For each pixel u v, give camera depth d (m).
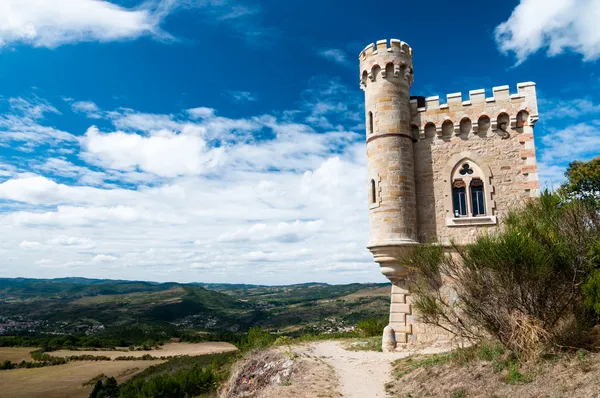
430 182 20.72
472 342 13.12
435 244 13.91
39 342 101.69
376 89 21.23
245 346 25.34
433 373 12.19
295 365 16.59
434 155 20.91
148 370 66.31
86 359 81.31
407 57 21.53
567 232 10.95
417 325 19.02
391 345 19.14
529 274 9.98
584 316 10.86
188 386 34.69
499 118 20.33
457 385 10.65
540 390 8.84
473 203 20.17
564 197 12.41
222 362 47.38
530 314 10.49
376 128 20.91
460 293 11.75
